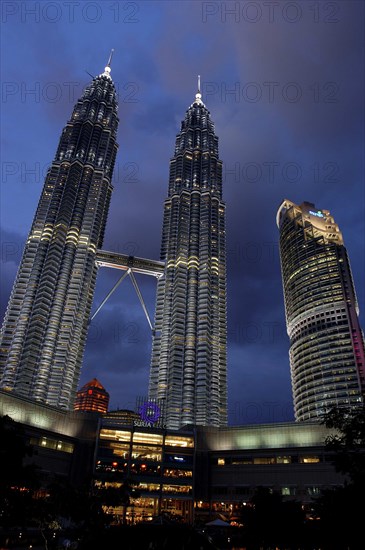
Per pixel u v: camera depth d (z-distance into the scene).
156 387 193.12
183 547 12.27
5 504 41.53
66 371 181.38
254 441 130.00
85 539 13.16
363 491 28.52
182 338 197.12
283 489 115.69
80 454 122.56
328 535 34.91
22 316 183.88
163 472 124.38
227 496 121.69
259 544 49.72
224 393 187.62
